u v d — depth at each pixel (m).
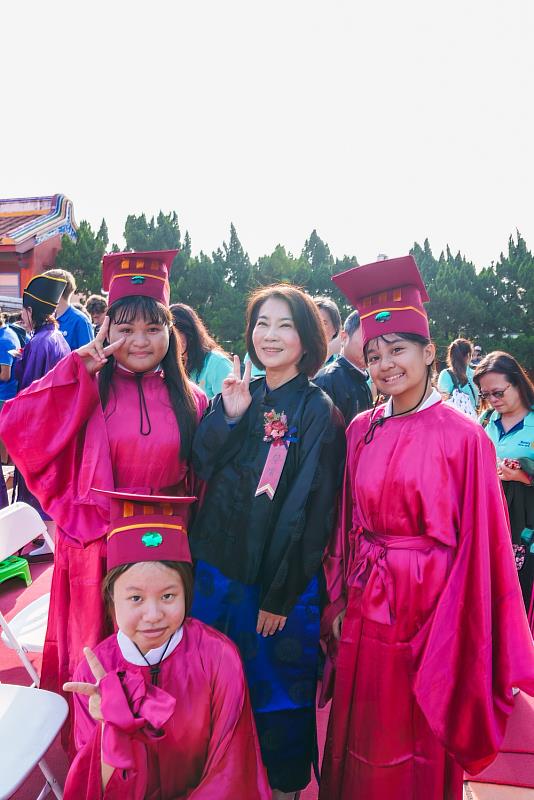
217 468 2.29
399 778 2.02
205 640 1.91
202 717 1.84
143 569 1.77
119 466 2.35
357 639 2.09
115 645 1.88
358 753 2.06
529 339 15.93
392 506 2.02
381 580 2.02
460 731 1.99
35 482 2.38
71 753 2.34
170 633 1.82
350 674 2.11
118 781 1.73
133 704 1.65
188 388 2.48
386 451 2.06
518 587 2.05
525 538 3.27
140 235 15.73
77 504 2.35
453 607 1.98
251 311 2.32
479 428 2.02
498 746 2.00
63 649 2.41
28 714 2.08
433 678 1.96
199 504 2.49
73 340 5.77
